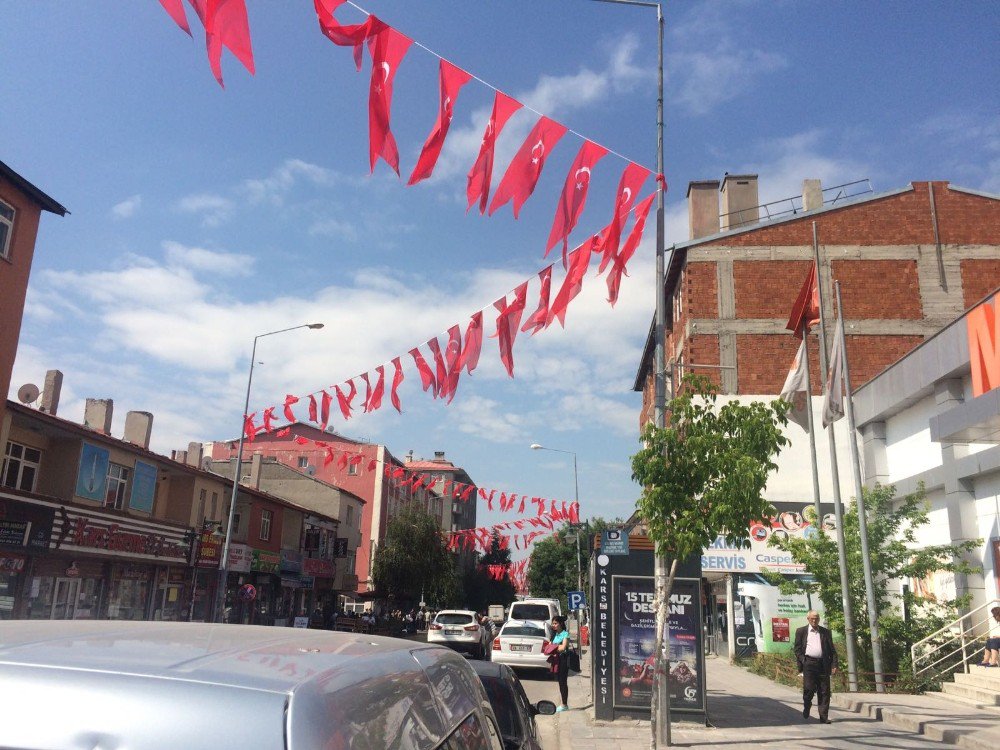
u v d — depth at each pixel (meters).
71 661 1.55
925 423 21.66
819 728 12.57
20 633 1.91
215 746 1.34
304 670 1.68
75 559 23.50
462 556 78.19
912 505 18.59
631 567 12.88
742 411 9.66
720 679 20.80
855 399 26.05
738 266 29.12
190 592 31.09
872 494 18.88
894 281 28.47
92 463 24.77
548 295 11.24
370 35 6.95
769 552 25.16
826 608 18.38
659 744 10.55
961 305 28.06
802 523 25.25
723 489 9.26
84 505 23.09
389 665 2.04
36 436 23.41
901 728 12.84
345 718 1.54
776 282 28.91
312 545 45.62
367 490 59.72
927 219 28.84
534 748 6.39
